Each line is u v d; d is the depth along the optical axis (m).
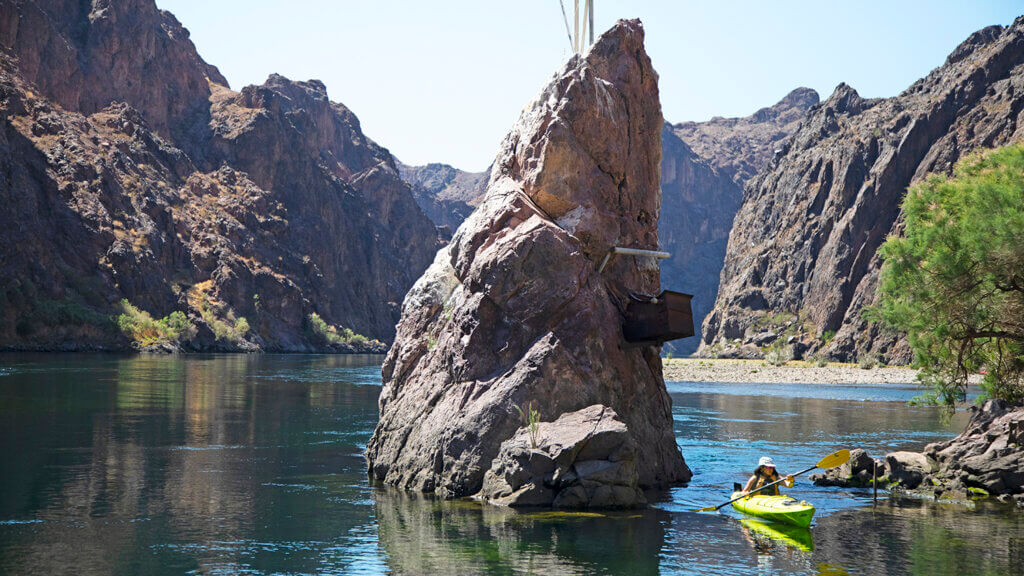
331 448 31.41
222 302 175.50
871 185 196.88
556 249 23.06
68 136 164.75
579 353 22.45
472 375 22.80
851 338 180.88
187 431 34.81
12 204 135.62
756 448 34.09
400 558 15.95
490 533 17.89
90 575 14.55
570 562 15.84
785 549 17.20
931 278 24.86
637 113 26.92
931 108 192.00
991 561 16.36
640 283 25.70
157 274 158.62
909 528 19.34
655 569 15.52
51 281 132.88
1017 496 22.77
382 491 22.72
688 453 32.38
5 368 71.69
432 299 25.97
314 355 171.88
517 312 22.86
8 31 181.62
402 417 24.83
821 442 36.44
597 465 20.66
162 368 82.88
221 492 22.34
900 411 56.31
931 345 26.72
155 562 15.45
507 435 21.64
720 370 120.25
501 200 24.84
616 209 25.67
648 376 24.84
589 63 26.33
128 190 171.88
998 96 185.25
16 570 14.73
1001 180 24.92
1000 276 23.86
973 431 25.59
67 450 28.61
